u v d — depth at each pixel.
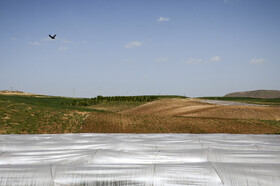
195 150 8.50
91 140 11.22
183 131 26.78
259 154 8.13
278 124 30.73
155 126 29.45
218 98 118.38
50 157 8.09
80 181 6.32
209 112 46.72
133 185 6.29
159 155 8.21
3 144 9.99
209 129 27.83
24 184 6.25
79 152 8.50
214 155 8.15
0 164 7.65
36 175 6.40
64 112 36.19
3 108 32.94
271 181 6.16
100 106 80.50
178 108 57.19
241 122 31.94
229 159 7.97
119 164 7.07
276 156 7.95
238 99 111.69
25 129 24.77
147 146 10.04
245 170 6.48
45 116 31.62
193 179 6.30
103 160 7.92
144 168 6.65
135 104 82.69
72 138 11.61
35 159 7.97
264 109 47.84
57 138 11.59
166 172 6.50
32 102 43.34
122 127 28.61
